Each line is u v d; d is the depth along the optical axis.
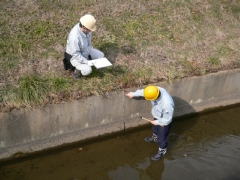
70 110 7.61
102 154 7.97
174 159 7.88
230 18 11.04
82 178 7.37
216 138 8.64
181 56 9.22
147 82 8.36
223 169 7.68
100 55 8.24
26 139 7.48
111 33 9.44
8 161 7.43
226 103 9.48
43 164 7.57
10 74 7.77
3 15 9.22
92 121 7.99
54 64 8.23
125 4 10.45
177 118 9.02
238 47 10.00
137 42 9.39
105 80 8.04
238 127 9.07
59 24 9.30
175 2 10.96
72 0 10.18
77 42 7.43
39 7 9.70
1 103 7.15
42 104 7.36
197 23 10.49
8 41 8.52
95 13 9.91
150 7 10.58
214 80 9.04
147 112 8.51
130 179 7.41
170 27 10.12
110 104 7.99
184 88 8.76
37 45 8.62
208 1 11.38
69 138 7.86
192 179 7.39
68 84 7.73
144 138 8.41
